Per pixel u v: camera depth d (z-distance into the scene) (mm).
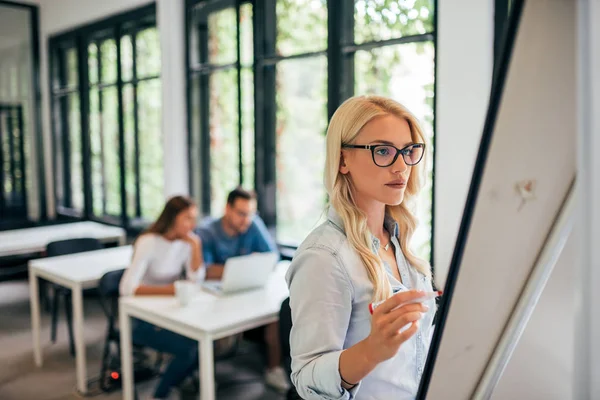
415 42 3133
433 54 3014
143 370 3508
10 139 6496
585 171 612
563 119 705
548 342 952
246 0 4152
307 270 992
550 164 720
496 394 921
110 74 5777
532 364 945
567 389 965
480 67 2668
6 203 6512
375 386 1034
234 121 4469
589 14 596
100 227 5406
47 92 6578
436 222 2885
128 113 5535
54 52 6488
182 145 4801
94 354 3857
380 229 1126
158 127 5215
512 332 802
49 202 6773
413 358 1080
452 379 786
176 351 2797
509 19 620
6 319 4645
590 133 605
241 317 2553
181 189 4828
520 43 622
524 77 644
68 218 6551
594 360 613
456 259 697
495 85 636
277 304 2764
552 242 770
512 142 667
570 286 946
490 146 649
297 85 3949
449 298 713
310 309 971
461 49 2734
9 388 3328
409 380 1066
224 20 4488
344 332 980
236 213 3432
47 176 6758
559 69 672
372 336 855
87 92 6082
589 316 614
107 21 5508
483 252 710
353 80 3566
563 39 658
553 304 945
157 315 2637
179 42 4707
